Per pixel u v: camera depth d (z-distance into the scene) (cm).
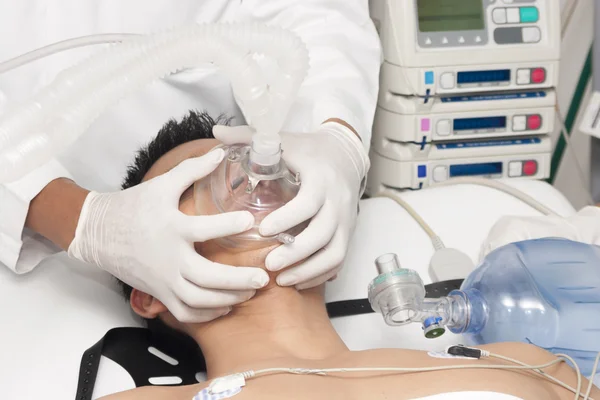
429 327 97
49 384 104
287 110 92
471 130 165
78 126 83
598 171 193
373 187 176
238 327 98
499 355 86
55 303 116
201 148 111
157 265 98
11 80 130
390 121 164
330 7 148
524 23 163
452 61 159
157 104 141
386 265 98
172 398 86
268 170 97
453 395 79
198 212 99
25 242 120
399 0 154
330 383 83
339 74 140
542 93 167
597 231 129
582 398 87
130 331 113
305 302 100
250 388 82
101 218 105
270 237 95
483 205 147
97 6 136
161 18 140
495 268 108
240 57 84
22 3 129
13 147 81
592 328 101
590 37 191
